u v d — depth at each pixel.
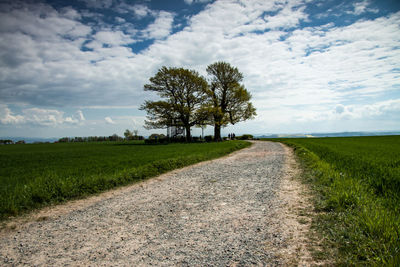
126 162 14.01
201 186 8.17
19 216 5.55
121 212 5.63
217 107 46.69
